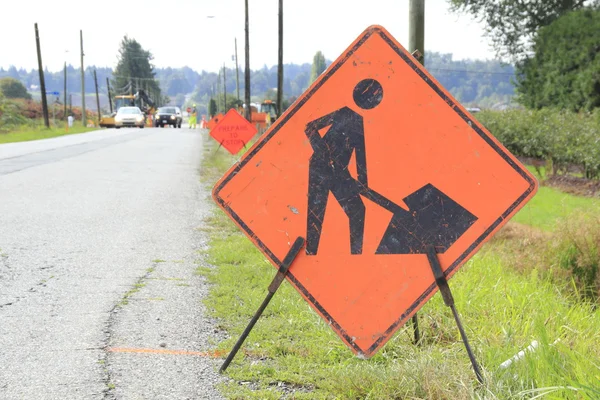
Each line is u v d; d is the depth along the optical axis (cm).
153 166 2744
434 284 531
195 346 635
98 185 1994
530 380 496
